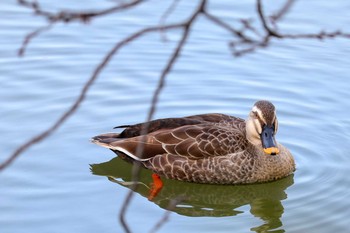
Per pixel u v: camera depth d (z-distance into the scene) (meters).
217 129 14.89
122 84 17.62
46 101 16.78
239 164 14.55
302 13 20.91
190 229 12.75
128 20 20.66
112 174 14.48
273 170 14.55
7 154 14.70
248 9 20.81
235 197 14.45
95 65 18.33
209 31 20.12
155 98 5.28
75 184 13.94
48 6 20.81
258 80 18.08
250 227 12.95
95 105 16.73
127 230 5.42
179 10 21.05
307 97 17.34
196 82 17.92
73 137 15.55
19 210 12.91
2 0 21.45
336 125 16.25
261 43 5.73
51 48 19.12
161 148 14.79
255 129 14.55
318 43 20.09
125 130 15.09
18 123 15.88
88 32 20.02
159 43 19.62
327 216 13.09
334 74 18.38
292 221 13.02
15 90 17.16
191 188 14.65
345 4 21.47
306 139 15.84
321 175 14.54
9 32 19.86
